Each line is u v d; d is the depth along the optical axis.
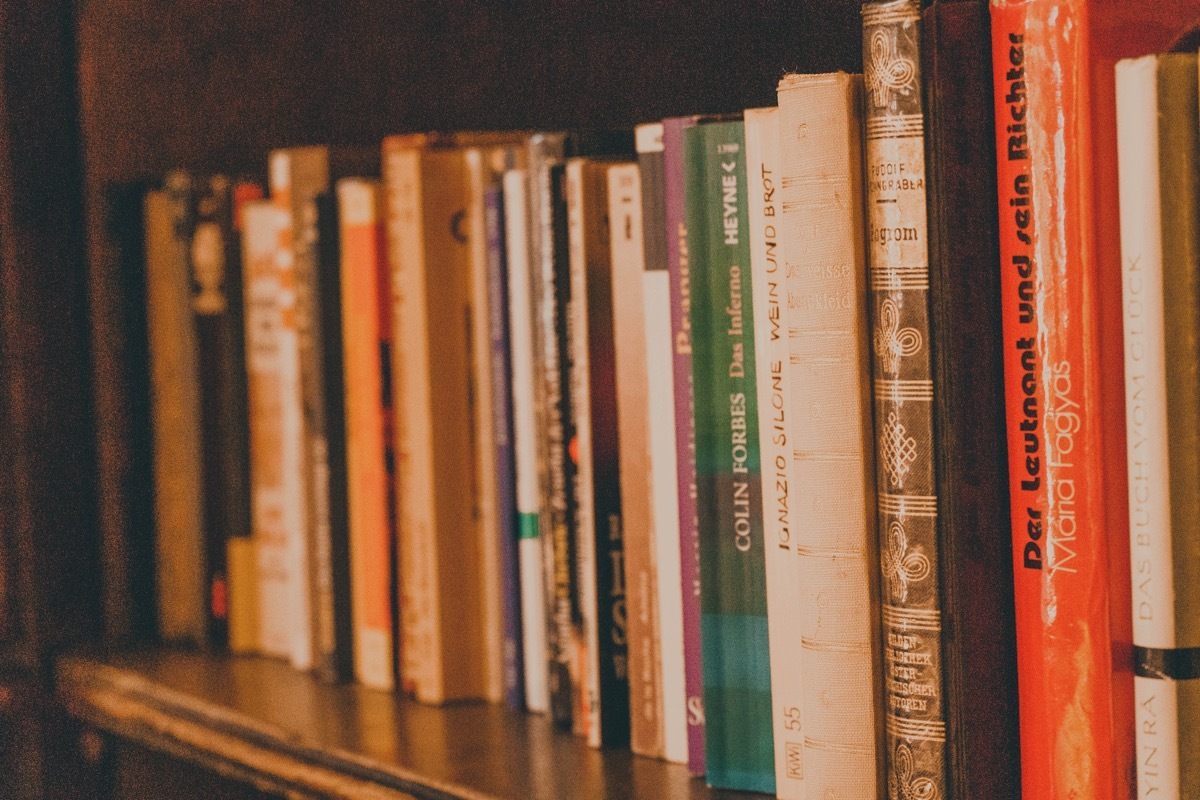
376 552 0.76
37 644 0.85
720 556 0.58
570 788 0.59
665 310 0.60
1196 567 0.43
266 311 0.82
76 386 0.87
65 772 0.85
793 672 0.55
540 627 0.70
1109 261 0.44
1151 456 0.43
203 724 0.73
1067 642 0.45
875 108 0.48
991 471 0.47
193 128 0.91
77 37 0.86
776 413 0.54
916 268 0.48
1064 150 0.44
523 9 0.78
